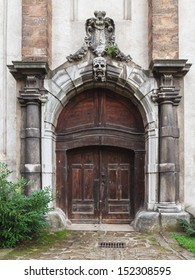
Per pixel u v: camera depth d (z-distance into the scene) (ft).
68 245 24.57
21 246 24.12
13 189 24.97
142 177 31.53
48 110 30.12
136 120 31.81
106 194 32.17
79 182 32.19
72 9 32.14
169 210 28.60
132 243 25.17
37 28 29.84
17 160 30.30
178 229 28.30
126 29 31.73
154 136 30.01
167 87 29.35
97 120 31.83
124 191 32.12
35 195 24.84
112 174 32.19
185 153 30.81
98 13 30.32
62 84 30.22
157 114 30.07
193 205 30.48
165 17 29.96
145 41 31.65
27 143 29.35
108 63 30.14
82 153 32.32
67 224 30.99
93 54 30.27
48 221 29.01
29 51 29.78
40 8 29.94
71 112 31.96
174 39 29.91
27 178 28.96
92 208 32.12
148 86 30.09
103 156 32.22
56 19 31.83
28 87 29.50
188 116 30.96
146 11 31.83
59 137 31.83
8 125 31.37
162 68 28.99
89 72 30.12
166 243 25.05
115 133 31.71
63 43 31.65
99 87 31.65
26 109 29.78
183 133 30.55
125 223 31.89
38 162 29.45
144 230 28.84
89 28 30.37
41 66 28.66
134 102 31.40
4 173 26.43
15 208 23.81
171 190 28.91
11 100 31.55
